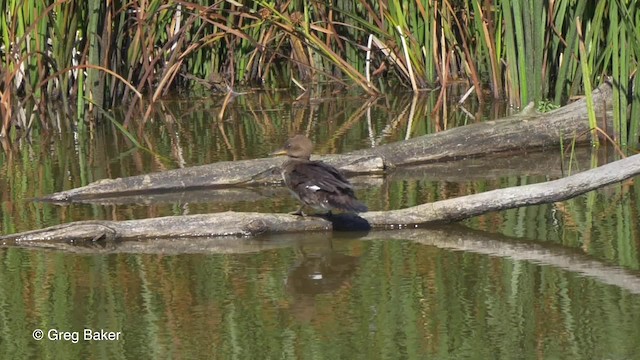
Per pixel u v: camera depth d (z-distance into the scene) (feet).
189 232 35.68
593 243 34.35
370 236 35.78
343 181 34.81
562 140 46.78
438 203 36.47
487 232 35.96
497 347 26.20
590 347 26.02
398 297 29.76
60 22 53.93
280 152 38.58
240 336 27.35
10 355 26.61
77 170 46.39
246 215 36.01
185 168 43.60
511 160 46.93
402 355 25.84
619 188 41.55
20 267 32.83
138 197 41.98
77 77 57.41
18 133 54.85
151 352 26.50
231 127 55.36
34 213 39.22
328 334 27.30
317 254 33.71
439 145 47.09
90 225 35.40
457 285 30.60
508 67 55.57
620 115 46.42
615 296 29.48
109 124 56.80
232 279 31.48
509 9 52.60
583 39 50.19
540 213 38.27
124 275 31.96
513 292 29.96
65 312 29.14
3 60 55.93
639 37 43.91
